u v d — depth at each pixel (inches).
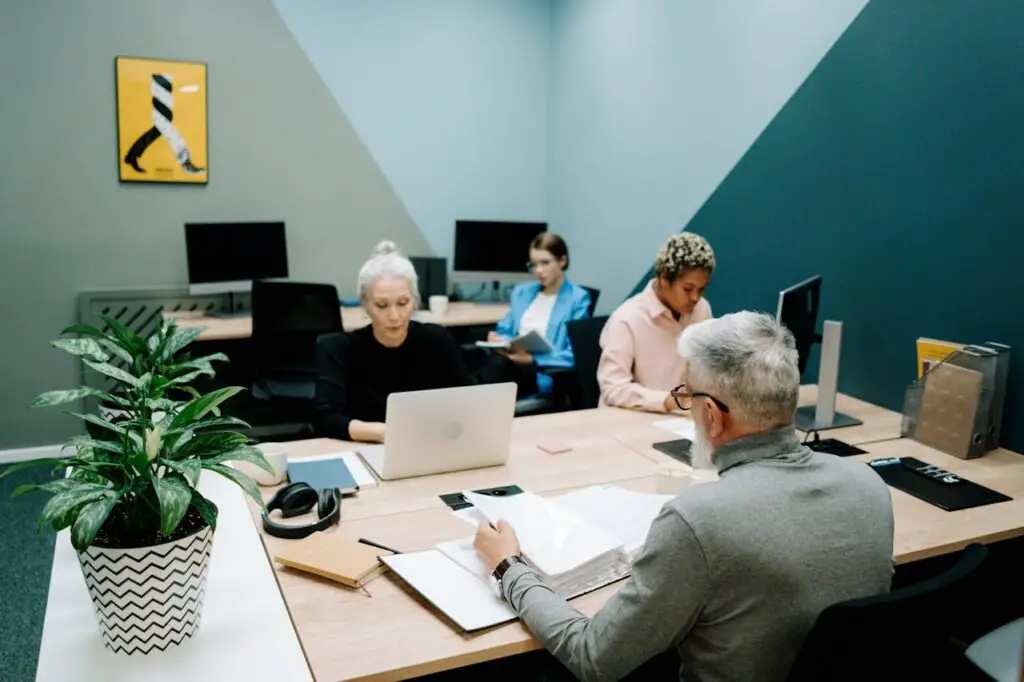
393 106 185.3
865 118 109.6
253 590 55.3
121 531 47.0
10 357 159.2
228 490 72.1
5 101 151.7
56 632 49.9
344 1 176.4
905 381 106.6
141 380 47.6
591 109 179.9
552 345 150.9
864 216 111.0
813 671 42.6
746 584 43.4
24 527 126.3
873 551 45.9
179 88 164.1
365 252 189.5
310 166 180.1
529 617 50.9
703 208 145.0
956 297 98.4
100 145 159.9
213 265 165.2
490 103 194.9
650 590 44.6
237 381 170.2
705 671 46.2
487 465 81.3
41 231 158.2
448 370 101.2
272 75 172.7
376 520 67.6
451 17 187.0
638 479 78.8
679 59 147.9
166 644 47.7
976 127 94.0
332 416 91.2
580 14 181.8
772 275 129.5
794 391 48.2
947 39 97.0
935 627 47.5
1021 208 89.6
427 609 54.2
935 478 81.0
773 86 125.6
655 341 109.3
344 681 46.1
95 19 155.8
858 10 109.3
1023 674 54.5
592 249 183.9
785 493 45.3
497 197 200.4
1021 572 88.7
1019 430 92.0
